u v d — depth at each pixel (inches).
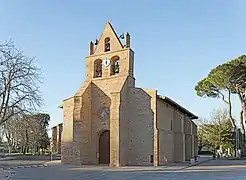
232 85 1843.0
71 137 1517.0
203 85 1959.9
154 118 1425.9
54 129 2920.8
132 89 1492.4
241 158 1969.7
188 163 1563.7
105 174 990.4
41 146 2972.4
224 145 2289.6
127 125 1457.9
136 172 1064.2
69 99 1561.3
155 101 1440.7
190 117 1990.7
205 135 2544.3
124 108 1438.2
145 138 1433.3
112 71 1545.3
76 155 1466.5
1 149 2512.3
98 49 1593.3
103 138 1521.9
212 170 1146.7
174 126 1710.1
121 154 1375.5
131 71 1523.1
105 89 1528.1
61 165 1418.6
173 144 1672.0
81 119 1489.9
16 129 888.3
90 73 1585.9
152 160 1405.0
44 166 1364.4
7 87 731.4
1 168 1257.4
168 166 1346.0
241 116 2111.2
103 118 1514.5
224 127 2391.7
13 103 750.5
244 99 1927.9
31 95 781.9
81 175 957.8
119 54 1530.5
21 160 1894.7
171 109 1686.8
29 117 837.8
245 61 1758.1
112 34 1572.3
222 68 1772.9
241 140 2142.0
